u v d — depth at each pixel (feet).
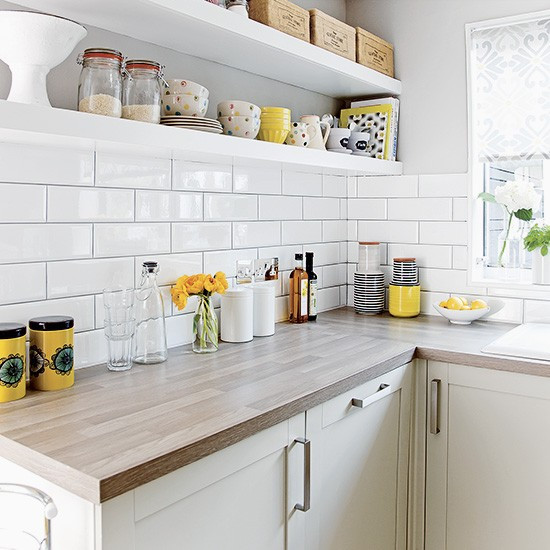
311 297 8.55
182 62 6.73
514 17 8.17
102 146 5.41
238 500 4.54
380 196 9.43
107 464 3.68
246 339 7.13
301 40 6.94
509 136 8.34
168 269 6.72
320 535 5.51
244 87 7.61
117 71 5.20
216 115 7.22
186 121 5.90
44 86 4.95
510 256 8.75
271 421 4.70
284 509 5.03
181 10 5.36
